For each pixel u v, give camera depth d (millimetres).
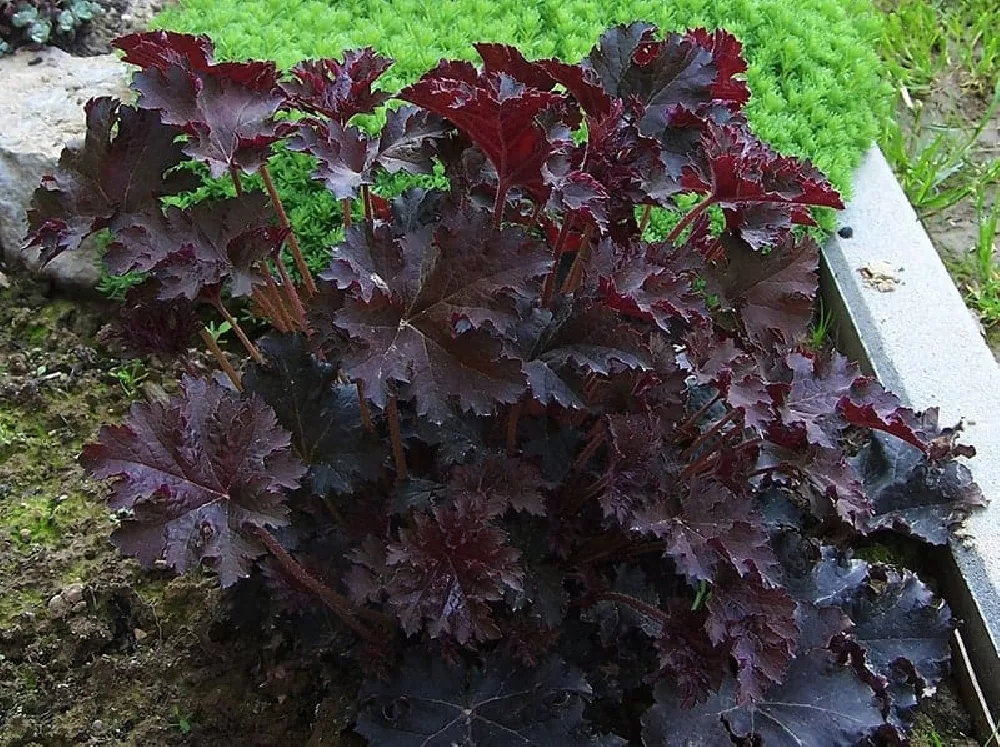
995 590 549
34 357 667
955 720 540
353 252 399
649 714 450
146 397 649
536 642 452
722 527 416
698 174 478
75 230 459
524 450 469
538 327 436
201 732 495
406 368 389
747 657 411
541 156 428
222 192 680
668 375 450
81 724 496
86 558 557
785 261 488
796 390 459
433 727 436
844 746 451
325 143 450
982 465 603
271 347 467
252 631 523
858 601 534
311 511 477
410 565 402
